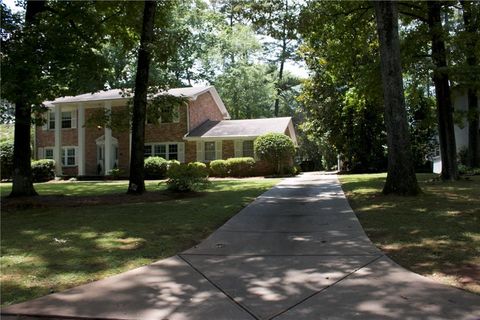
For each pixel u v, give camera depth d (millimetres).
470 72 15688
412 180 12516
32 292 4836
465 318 3855
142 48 14891
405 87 20969
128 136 30422
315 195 13914
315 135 30344
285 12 16078
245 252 6602
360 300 4375
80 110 29719
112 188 19359
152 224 9008
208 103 33469
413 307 4137
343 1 16656
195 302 4457
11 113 14484
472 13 16734
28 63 10789
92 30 14461
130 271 5633
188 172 15211
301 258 6133
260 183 19844
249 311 4172
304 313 4082
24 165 14742
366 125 27547
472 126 23125
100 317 4109
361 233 7672
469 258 5719
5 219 10000
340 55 18781
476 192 12805
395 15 12602
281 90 52406
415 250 6277
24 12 14305
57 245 7098
